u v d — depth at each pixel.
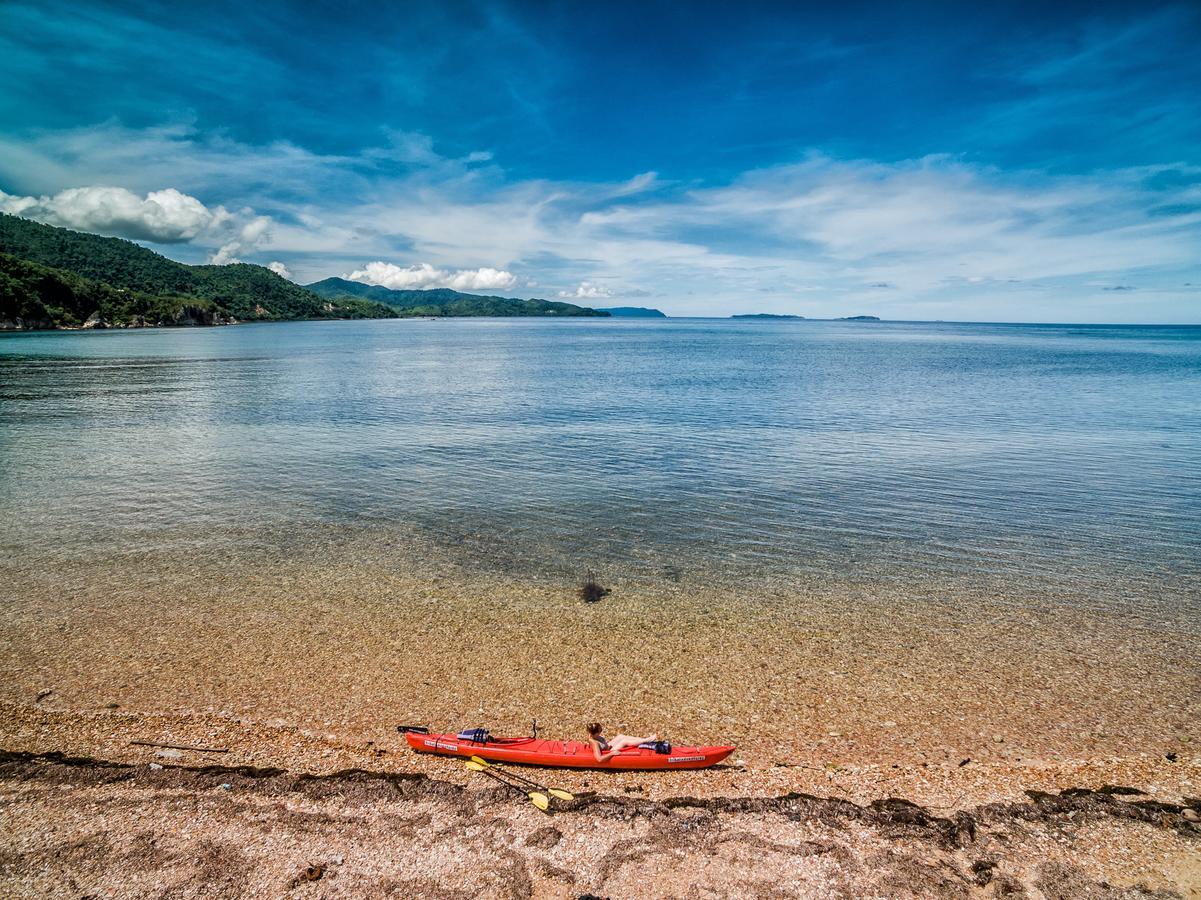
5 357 102.06
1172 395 66.56
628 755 12.55
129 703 14.47
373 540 24.75
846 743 13.49
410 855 10.35
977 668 16.33
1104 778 12.43
